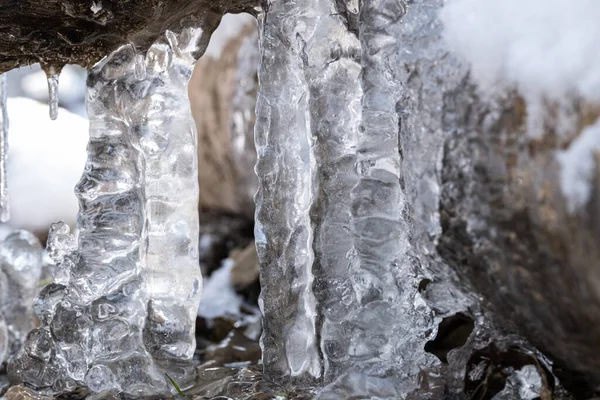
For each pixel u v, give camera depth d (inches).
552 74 33.4
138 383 40.0
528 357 36.4
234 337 51.3
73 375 41.1
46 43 41.8
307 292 40.2
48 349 41.9
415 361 38.7
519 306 35.3
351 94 39.7
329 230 39.5
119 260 40.8
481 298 36.3
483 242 35.0
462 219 35.1
